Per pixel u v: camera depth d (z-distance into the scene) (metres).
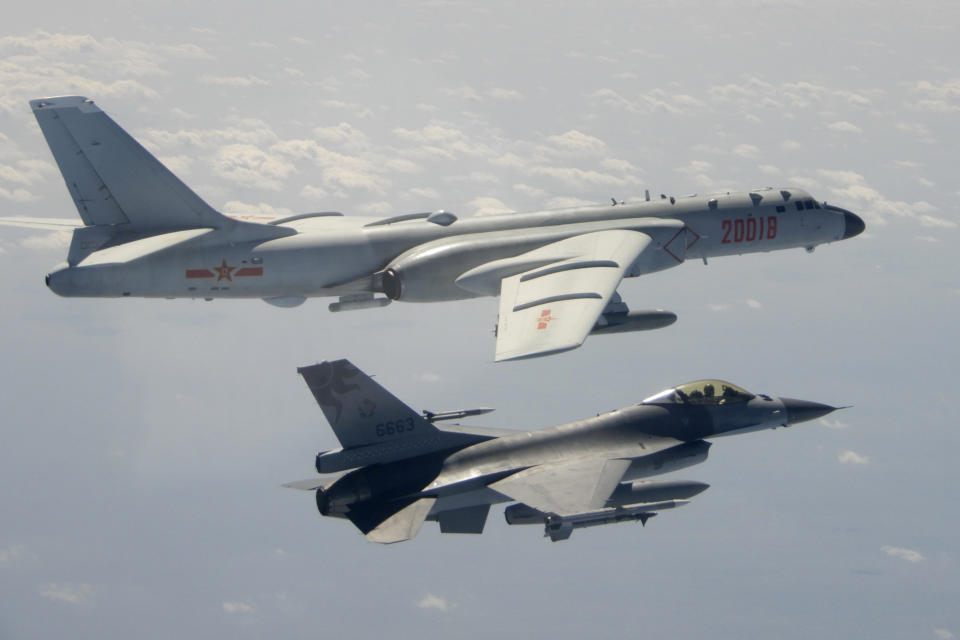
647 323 166.75
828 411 138.50
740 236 181.12
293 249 163.00
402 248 167.25
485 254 162.62
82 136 154.38
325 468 123.12
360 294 170.75
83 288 158.12
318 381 121.00
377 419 124.06
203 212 161.62
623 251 161.00
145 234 161.12
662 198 181.62
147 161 157.25
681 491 134.25
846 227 189.12
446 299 164.25
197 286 161.75
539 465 124.44
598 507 115.62
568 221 174.50
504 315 145.50
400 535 113.31
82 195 157.38
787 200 184.75
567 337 133.75
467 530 125.94
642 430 131.00
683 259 178.50
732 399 135.00
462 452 125.50
